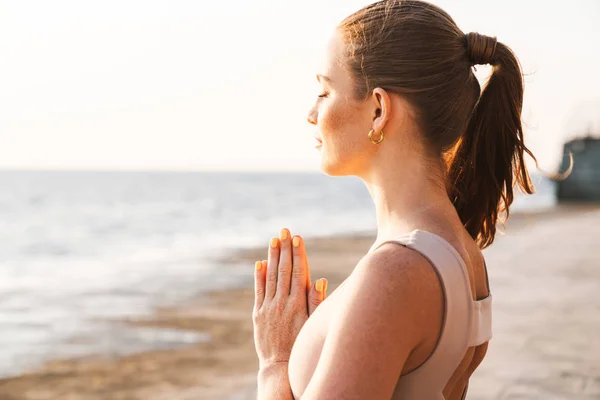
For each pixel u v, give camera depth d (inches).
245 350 330.3
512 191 59.6
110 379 289.7
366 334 41.9
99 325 418.0
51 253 1037.2
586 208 2078.0
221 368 294.0
